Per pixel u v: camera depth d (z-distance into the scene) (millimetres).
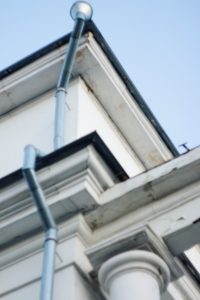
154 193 4965
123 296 4418
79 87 6441
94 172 5004
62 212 5008
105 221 5008
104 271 4613
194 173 4902
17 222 5066
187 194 4922
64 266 4707
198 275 5770
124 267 4562
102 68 6559
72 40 6363
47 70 6656
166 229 4797
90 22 6547
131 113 6859
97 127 6395
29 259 4992
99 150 5020
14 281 4891
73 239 4879
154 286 4527
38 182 4980
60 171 5012
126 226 4934
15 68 6766
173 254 4852
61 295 4531
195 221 4758
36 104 6703
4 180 5168
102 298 4750
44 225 4840
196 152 4898
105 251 4695
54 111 6414
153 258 4605
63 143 5672
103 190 5062
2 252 5121
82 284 4668
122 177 5129
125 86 6773
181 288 5609
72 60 6301
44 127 6328
